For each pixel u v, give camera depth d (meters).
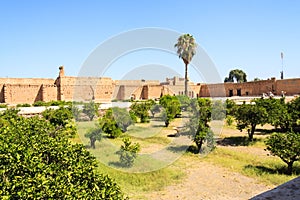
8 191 2.74
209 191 7.57
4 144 3.64
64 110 16.84
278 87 45.03
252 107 14.22
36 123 6.90
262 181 8.27
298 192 2.74
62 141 4.54
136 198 7.00
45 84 40.22
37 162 3.31
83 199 2.96
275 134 9.64
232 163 10.24
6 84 37.28
